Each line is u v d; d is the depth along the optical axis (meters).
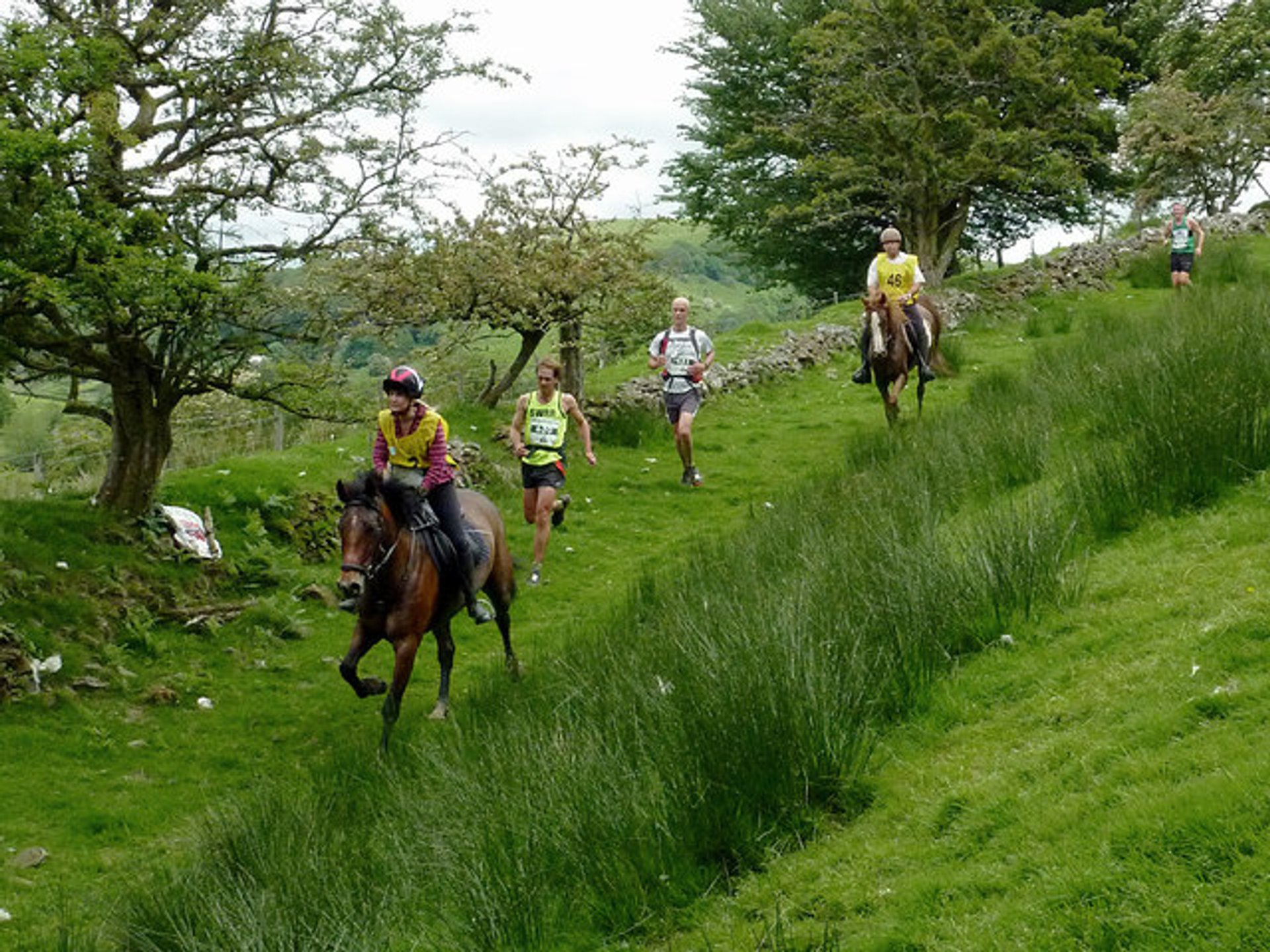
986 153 28.28
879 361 14.22
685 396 15.20
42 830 7.50
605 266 17.14
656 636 7.96
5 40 9.02
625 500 14.86
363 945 5.24
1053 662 6.46
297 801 6.98
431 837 6.11
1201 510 7.80
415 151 11.47
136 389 11.42
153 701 9.49
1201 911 3.89
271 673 10.28
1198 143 34.03
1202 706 5.17
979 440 10.90
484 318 17.11
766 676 6.11
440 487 8.70
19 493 13.74
